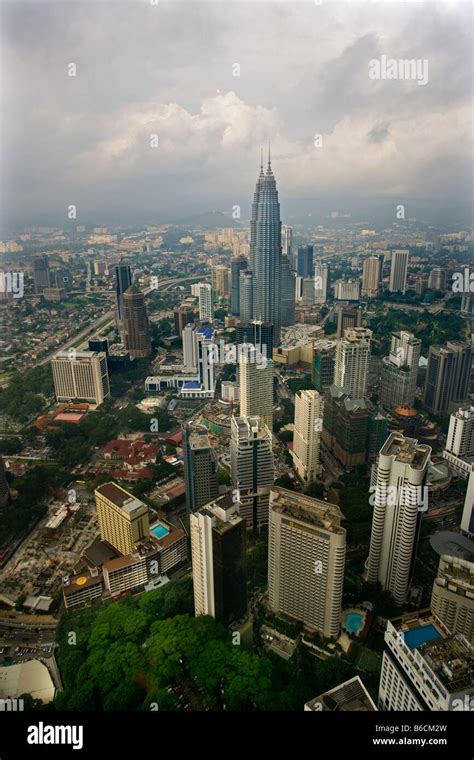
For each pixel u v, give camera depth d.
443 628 135.62
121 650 180.38
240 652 175.00
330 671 174.12
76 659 181.00
